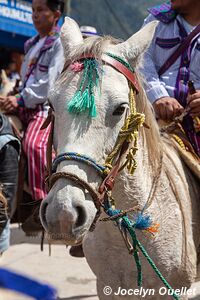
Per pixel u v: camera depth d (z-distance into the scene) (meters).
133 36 2.00
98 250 2.10
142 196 2.00
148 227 1.91
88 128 1.67
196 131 2.49
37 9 4.12
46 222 1.60
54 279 4.09
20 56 8.08
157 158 2.07
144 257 2.03
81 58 1.83
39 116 3.97
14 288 0.62
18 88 4.50
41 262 4.53
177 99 2.60
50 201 1.59
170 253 2.05
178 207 2.13
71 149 1.64
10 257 4.62
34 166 3.80
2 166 2.80
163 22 2.70
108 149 1.72
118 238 2.02
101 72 1.76
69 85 1.75
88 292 3.83
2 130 2.81
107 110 1.70
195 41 2.61
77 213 1.57
